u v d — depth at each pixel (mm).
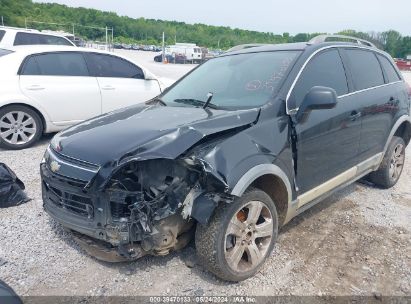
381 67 4938
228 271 2961
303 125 3467
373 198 4973
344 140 4027
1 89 6301
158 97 4336
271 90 3510
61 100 6848
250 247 3104
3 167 4387
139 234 2756
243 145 2992
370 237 3904
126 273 3152
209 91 3939
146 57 46625
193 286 3027
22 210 4219
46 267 3209
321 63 3930
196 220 2949
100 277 3104
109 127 3262
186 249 3479
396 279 3221
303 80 3660
